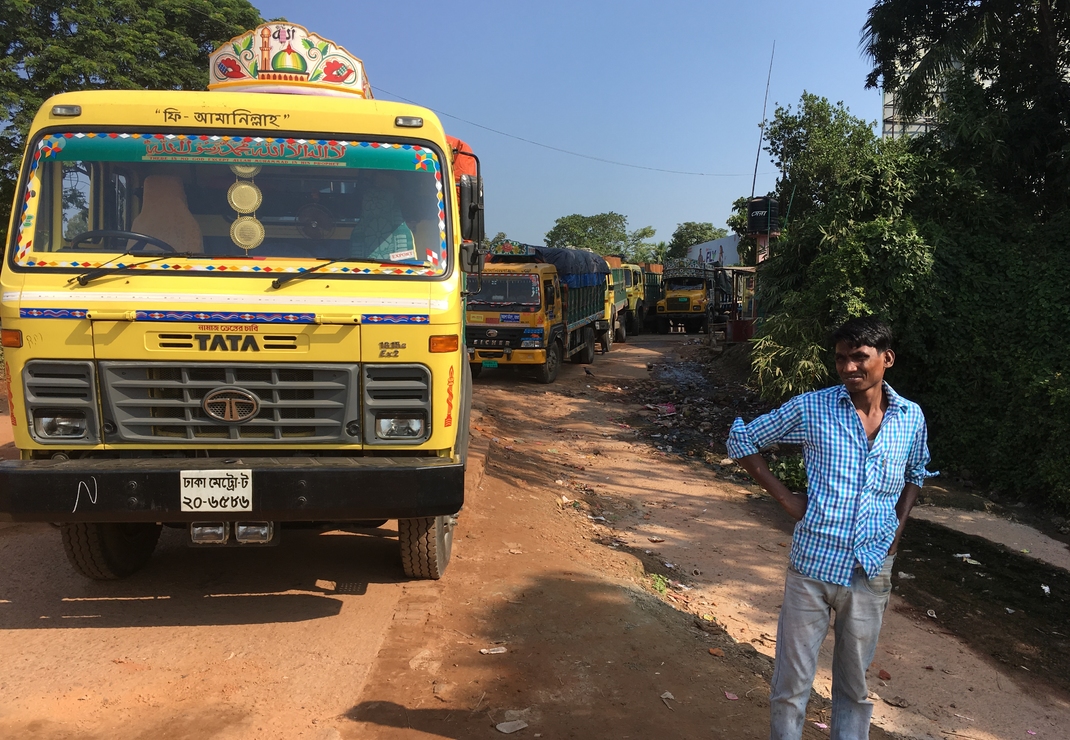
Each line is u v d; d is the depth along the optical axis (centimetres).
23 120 1523
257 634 425
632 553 701
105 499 367
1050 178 1272
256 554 554
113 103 417
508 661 413
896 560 743
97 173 412
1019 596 672
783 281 1256
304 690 369
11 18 1575
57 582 490
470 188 475
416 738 334
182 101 421
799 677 297
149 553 527
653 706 379
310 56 501
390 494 382
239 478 372
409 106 442
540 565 570
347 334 395
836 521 287
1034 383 945
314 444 399
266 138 424
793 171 2505
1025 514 907
